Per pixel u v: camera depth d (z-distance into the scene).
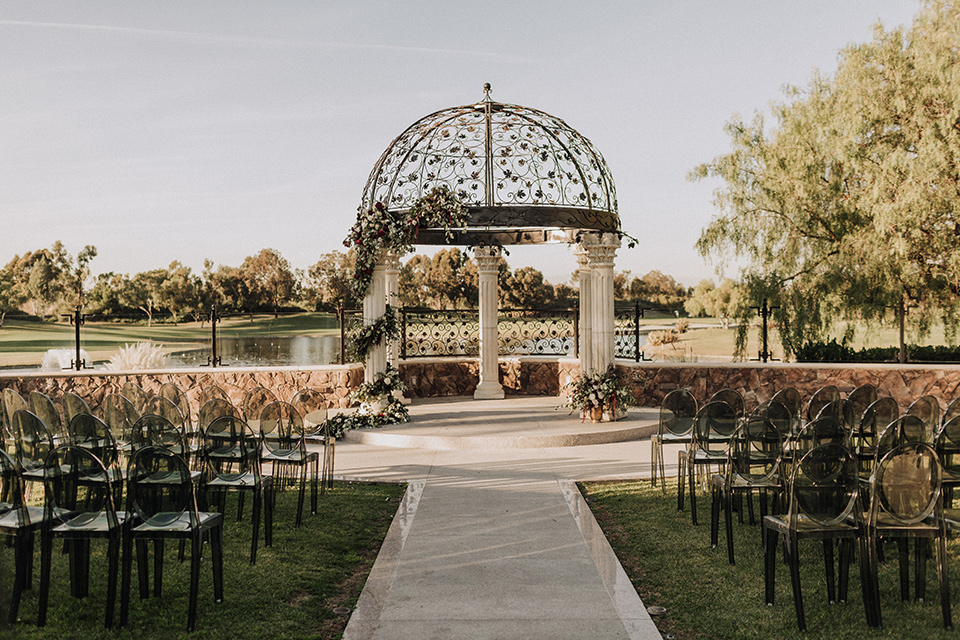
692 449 6.50
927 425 6.52
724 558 5.47
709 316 21.28
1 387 12.98
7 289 33.97
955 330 15.17
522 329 15.64
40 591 4.37
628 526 6.38
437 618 4.35
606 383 11.43
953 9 14.88
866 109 15.69
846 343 16.08
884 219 14.57
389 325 11.29
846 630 4.16
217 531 4.63
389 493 7.70
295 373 13.62
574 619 4.32
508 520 6.57
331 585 5.00
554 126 11.46
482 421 11.59
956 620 4.28
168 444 5.66
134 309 33.94
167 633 4.15
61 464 4.74
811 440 5.82
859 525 4.30
